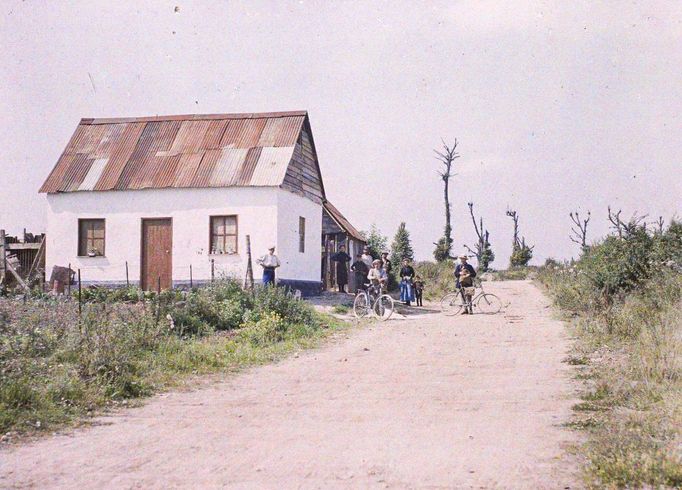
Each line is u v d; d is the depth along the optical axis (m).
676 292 15.44
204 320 17.12
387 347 15.52
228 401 9.76
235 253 25.41
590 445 6.64
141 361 12.34
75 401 9.33
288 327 17.80
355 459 6.43
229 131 27.98
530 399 9.35
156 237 26.12
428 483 5.62
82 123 29.41
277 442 7.19
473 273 24.00
